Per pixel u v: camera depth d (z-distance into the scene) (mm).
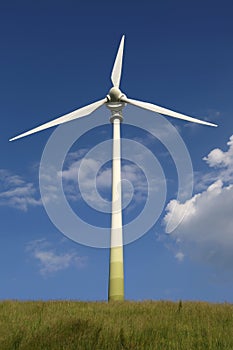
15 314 19922
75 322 15734
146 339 14508
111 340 14055
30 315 19891
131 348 13375
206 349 13594
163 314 19969
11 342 13672
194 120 34375
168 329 16422
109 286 29328
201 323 17562
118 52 36688
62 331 14531
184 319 18719
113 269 29562
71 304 23406
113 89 34375
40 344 13414
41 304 23312
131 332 15492
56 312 20766
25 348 13141
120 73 36000
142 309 21641
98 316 19406
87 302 24516
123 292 29062
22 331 15070
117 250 30062
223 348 13578
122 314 20578
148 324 17188
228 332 15773
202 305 22609
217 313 20047
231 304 23250
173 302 24266
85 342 13617
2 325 16922
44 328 15828
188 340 14586
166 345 14016
